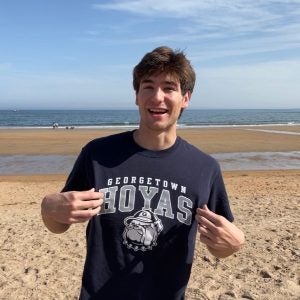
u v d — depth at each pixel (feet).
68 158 68.59
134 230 7.18
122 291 7.13
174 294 7.22
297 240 22.49
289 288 16.71
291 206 31.78
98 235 7.22
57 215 6.76
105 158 7.52
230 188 42.06
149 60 7.35
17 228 25.41
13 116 382.83
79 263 19.44
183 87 7.54
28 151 77.61
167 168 7.40
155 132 7.41
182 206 7.29
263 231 24.22
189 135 119.96
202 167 7.59
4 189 41.86
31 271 18.40
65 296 16.12
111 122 257.75
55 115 427.33
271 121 276.41
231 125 204.85
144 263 7.18
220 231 6.79
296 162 66.85
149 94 7.38
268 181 46.68
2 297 15.97
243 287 16.80
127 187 7.31
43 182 46.62
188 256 7.34
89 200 6.82
